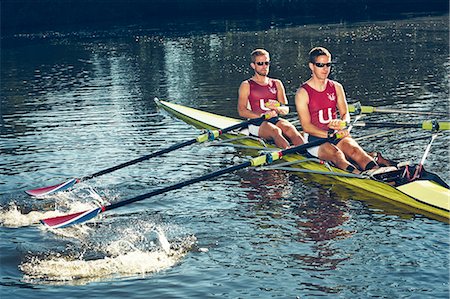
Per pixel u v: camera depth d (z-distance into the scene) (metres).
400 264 8.36
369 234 9.34
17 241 9.45
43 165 13.35
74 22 51.22
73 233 9.73
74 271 8.47
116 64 29.25
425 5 54.84
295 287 7.91
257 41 35.81
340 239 9.22
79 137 15.72
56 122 17.58
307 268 8.38
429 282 7.87
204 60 29.27
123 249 9.12
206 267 8.50
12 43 39.50
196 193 11.40
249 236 9.45
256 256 8.78
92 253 9.01
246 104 14.35
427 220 9.76
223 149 14.16
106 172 12.11
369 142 14.06
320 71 12.14
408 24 41.56
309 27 42.41
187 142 13.12
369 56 28.19
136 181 12.19
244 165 10.96
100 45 36.88
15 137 15.95
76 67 28.78
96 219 10.30
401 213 10.07
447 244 8.88
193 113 17.64
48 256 8.93
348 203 10.60
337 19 47.41
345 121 11.62
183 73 25.73
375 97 19.25
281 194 11.17
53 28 47.44
